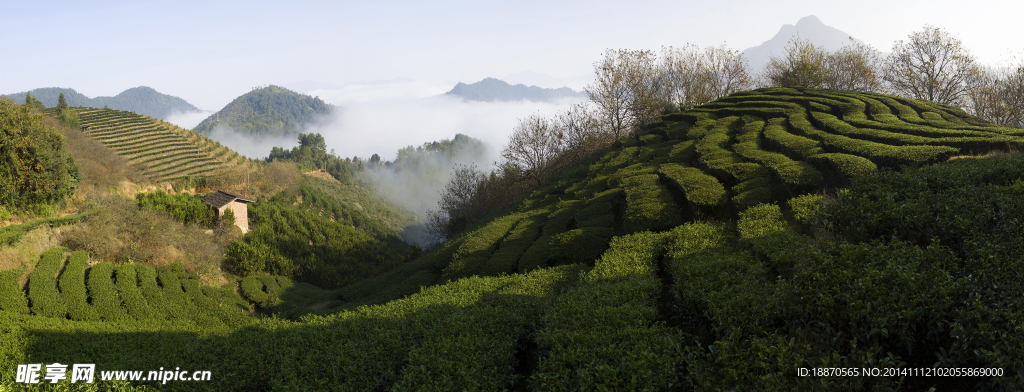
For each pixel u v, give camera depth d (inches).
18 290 1006.4
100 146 2935.5
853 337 323.9
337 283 2091.5
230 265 1900.8
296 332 596.4
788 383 292.5
